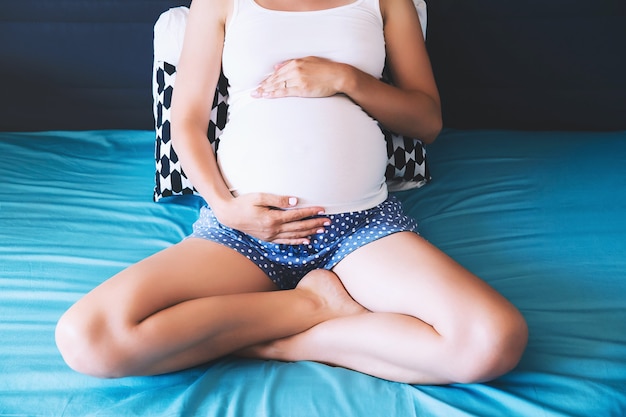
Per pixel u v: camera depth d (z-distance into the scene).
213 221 1.59
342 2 1.72
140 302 1.32
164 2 2.32
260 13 1.68
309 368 1.39
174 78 1.97
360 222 1.56
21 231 1.81
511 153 2.20
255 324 1.39
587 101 2.41
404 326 1.34
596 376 1.35
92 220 1.87
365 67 1.70
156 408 1.28
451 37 2.35
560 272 1.66
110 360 1.29
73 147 2.26
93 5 2.32
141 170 2.14
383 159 1.63
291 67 1.62
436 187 2.02
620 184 2.02
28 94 2.42
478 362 1.27
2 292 1.59
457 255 1.73
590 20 2.31
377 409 1.27
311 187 1.52
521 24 2.33
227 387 1.33
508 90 2.41
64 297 1.57
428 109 1.76
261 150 1.54
